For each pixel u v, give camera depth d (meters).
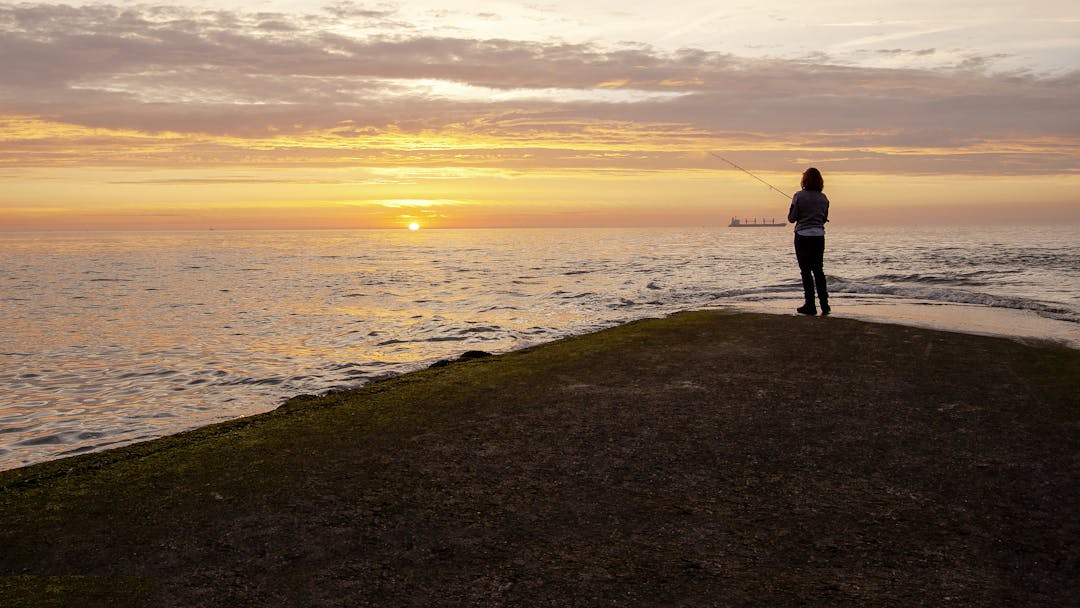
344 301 19.03
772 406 4.79
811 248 9.36
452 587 2.48
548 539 2.87
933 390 5.16
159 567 2.63
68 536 2.91
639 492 3.35
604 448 3.99
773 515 3.09
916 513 3.09
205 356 10.72
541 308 14.80
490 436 4.23
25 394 8.36
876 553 2.72
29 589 2.47
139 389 8.39
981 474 3.53
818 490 3.36
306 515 3.11
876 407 4.73
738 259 34.06
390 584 2.51
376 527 2.98
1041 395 4.96
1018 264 20.89
